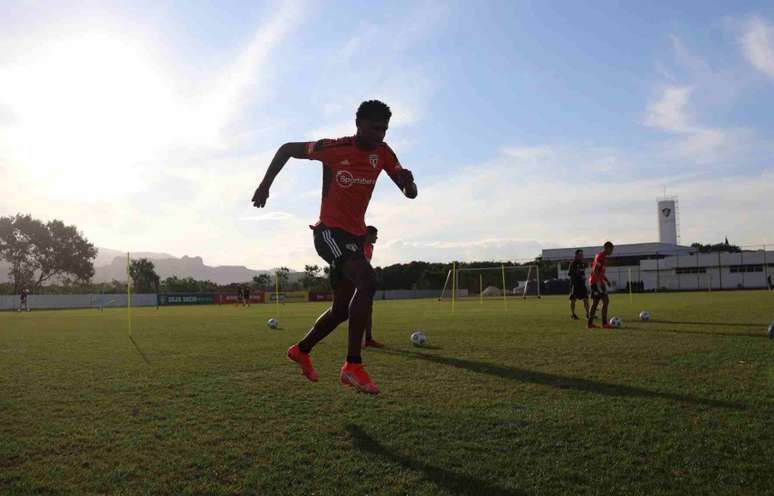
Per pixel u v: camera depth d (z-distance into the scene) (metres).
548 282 55.03
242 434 3.81
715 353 7.39
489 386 5.35
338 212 4.08
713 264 66.25
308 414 4.33
